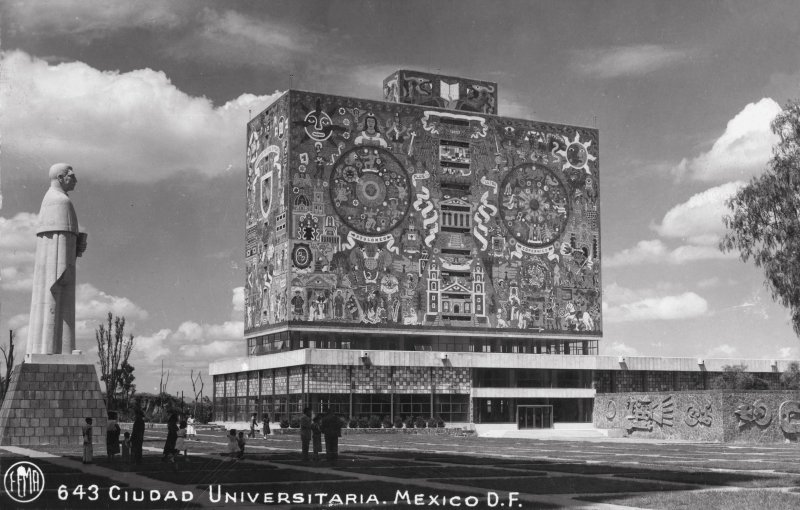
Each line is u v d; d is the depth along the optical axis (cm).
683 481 3894
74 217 6969
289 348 12988
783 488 3638
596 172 14850
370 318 13112
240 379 13875
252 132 14300
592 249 14650
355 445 7400
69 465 4612
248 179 14338
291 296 12744
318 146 13150
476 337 13912
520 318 14025
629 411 10462
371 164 13412
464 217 13888
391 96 14238
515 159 14325
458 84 14262
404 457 5509
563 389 13238
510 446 7438
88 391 6831
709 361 14212
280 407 12588
